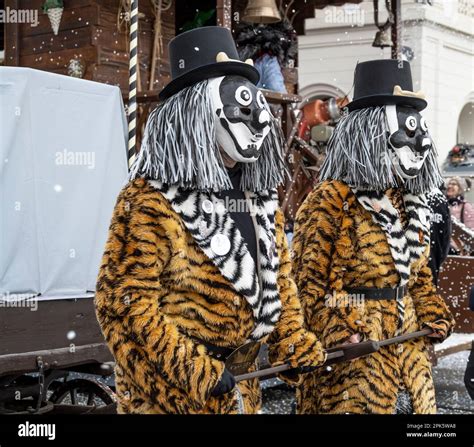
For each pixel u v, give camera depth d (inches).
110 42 269.7
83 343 190.2
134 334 113.9
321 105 335.3
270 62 299.7
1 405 186.1
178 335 114.7
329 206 164.6
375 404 162.2
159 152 121.6
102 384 204.1
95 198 196.5
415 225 169.8
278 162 132.1
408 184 170.6
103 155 198.7
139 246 116.8
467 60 694.5
